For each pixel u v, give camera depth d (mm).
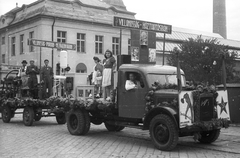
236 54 33219
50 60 35125
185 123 7484
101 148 7957
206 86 8234
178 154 7285
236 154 7320
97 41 39594
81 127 9938
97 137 9742
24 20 37625
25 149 7742
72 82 11750
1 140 9070
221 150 7684
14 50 41562
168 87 8320
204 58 29047
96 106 9461
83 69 38156
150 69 8523
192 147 8188
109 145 8383
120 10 42625
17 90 13984
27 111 12586
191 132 8031
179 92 7465
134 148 7977
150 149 7852
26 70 13383
